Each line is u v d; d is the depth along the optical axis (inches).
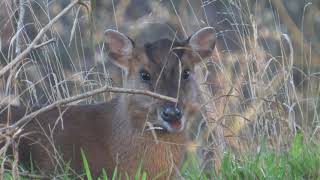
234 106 568.4
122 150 511.5
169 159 508.7
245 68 600.1
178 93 495.8
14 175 462.6
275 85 573.0
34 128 518.0
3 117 519.8
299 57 629.9
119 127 513.0
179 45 524.7
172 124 499.5
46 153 513.7
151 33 703.1
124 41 522.9
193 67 519.8
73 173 507.8
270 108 557.0
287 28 662.5
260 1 693.3
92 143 515.8
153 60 512.7
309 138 539.8
